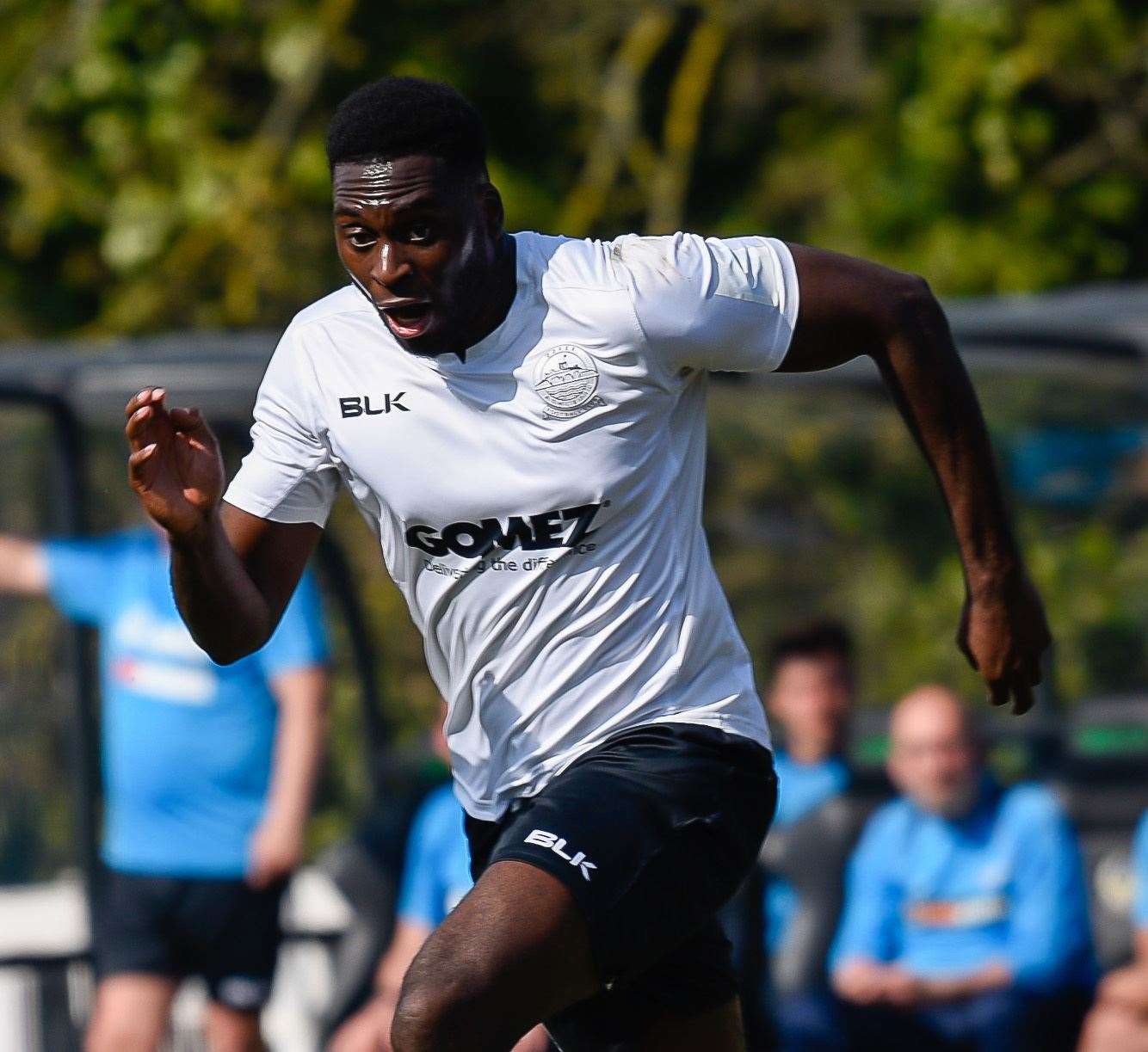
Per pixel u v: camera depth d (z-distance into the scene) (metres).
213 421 25.05
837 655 25.62
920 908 23.67
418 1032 10.02
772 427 30.89
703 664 11.48
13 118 41.34
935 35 40.88
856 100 43.81
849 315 11.00
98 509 25.19
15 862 28.22
